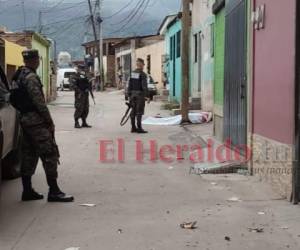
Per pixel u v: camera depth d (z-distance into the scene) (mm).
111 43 64750
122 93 48062
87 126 18531
